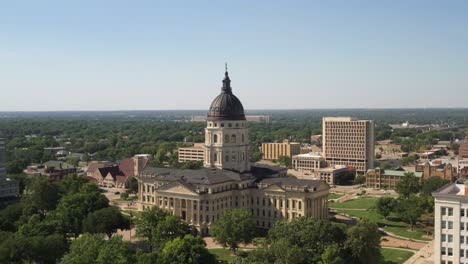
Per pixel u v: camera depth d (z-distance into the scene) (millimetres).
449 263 171250
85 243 175000
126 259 170375
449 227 170375
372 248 194375
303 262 181500
